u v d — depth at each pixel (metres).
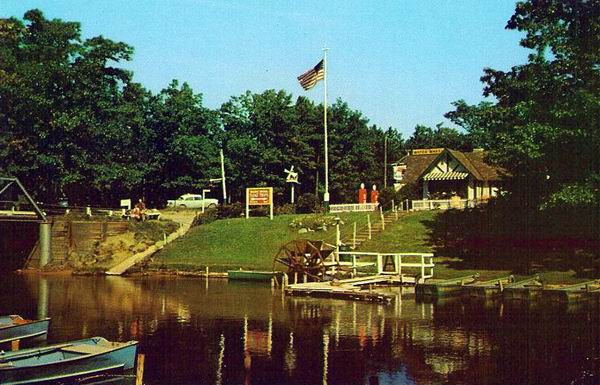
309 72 61.97
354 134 102.56
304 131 97.12
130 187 79.25
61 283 46.72
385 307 34.22
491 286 38.22
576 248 45.88
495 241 49.28
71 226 57.34
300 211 65.69
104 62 74.31
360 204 64.81
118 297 38.78
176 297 38.53
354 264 44.75
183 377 20.77
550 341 25.33
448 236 51.81
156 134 86.75
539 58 41.50
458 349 24.17
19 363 19.66
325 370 21.47
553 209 48.16
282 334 27.16
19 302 36.62
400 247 51.12
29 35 71.50
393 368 21.62
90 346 21.66
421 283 39.19
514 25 42.97
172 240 58.72
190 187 87.31
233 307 34.59
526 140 39.81
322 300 37.00
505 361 22.33
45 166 69.06
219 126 91.44
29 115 67.81
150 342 25.80
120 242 56.56
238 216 65.81
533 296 36.62
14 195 75.69
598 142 37.72
